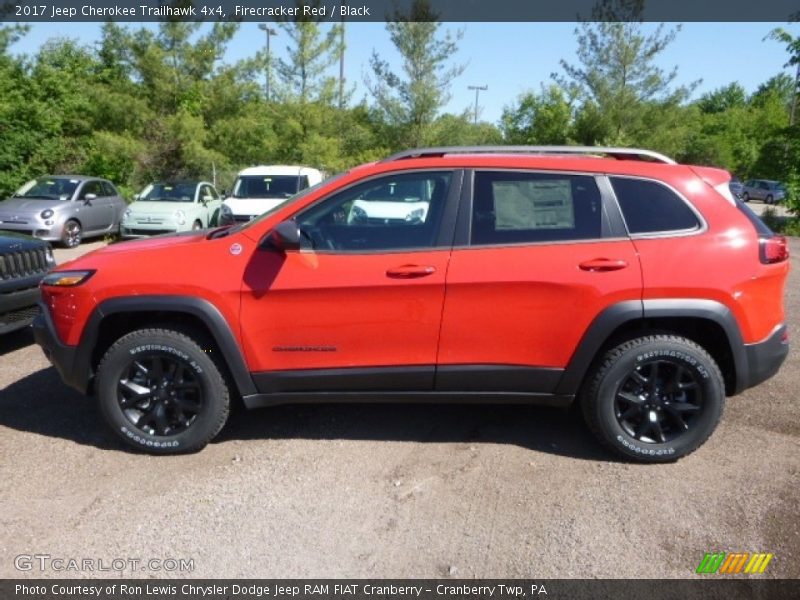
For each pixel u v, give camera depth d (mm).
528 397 4035
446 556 3145
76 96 21094
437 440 4375
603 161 4008
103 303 3963
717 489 3727
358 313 3893
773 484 3773
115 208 15773
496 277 3818
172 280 3916
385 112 25953
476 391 4035
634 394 4000
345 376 3992
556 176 3957
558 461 4078
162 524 3381
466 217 3930
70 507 3529
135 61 21500
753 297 3861
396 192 4020
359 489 3734
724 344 3953
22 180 19141
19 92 19062
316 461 4066
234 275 3908
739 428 4520
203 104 22250
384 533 3322
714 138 48781
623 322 3824
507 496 3666
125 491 3695
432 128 25797
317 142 26844
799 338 6680
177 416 4094
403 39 24672
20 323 5809
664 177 3953
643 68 27469
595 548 3199
